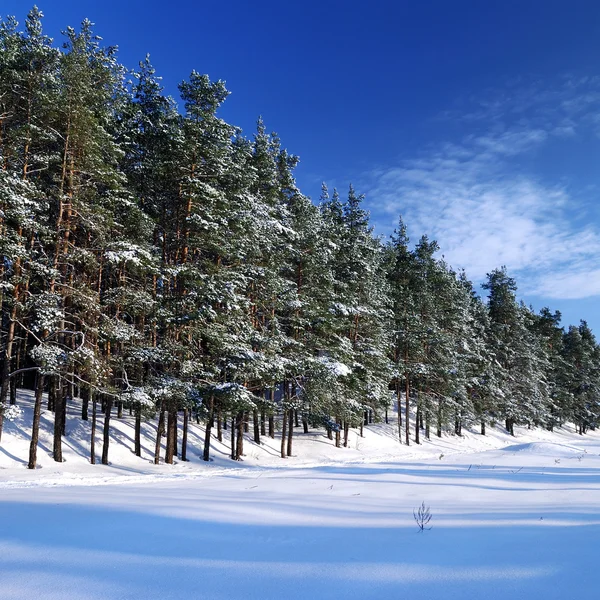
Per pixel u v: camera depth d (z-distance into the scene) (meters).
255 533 5.74
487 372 50.62
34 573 4.16
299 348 29.44
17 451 19.86
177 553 4.81
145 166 25.48
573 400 69.06
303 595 3.61
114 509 7.40
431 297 45.84
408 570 4.22
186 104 25.17
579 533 5.72
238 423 27.00
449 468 16.84
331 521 6.59
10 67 20.48
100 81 23.16
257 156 31.52
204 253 26.50
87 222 19.91
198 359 24.14
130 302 21.08
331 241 35.25
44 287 21.12
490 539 5.43
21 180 17.81
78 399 32.34
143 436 26.67
